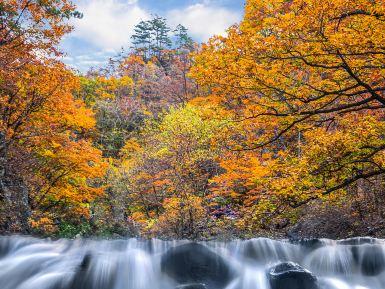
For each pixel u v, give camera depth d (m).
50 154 13.53
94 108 33.28
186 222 12.48
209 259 6.72
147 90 41.78
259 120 9.09
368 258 7.16
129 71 48.75
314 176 9.19
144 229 14.58
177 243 7.75
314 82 8.61
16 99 12.97
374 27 6.27
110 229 15.34
